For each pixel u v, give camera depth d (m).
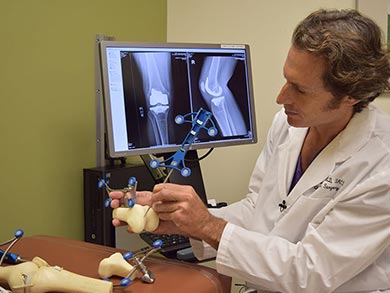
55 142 1.54
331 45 0.94
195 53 1.46
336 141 1.12
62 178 1.57
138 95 1.34
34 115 1.46
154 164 1.19
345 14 1.02
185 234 1.10
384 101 1.81
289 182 1.22
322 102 1.00
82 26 1.61
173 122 1.41
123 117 1.32
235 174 2.02
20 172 1.43
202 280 0.98
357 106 1.10
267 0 1.92
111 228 1.52
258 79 1.96
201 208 1.03
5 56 1.36
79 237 1.65
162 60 1.39
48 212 1.53
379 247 0.98
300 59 0.97
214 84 1.50
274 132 1.39
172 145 1.41
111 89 1.29
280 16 1.90
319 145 1.18
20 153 1.43
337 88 0.97
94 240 1.55
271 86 1.95
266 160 1.40
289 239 1.14
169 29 2.07
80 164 1.64
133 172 1.59
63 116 1.56
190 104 1.45
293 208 1.14
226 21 1.99
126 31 1.81
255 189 1.40
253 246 1.02
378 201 0.98
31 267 0.90
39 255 1.09
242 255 1.02
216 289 0.96
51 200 1.54
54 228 1.56
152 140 1.37
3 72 1.36
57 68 1.53
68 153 1.59
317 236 1.01
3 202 1.39
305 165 1.20
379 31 1.01
